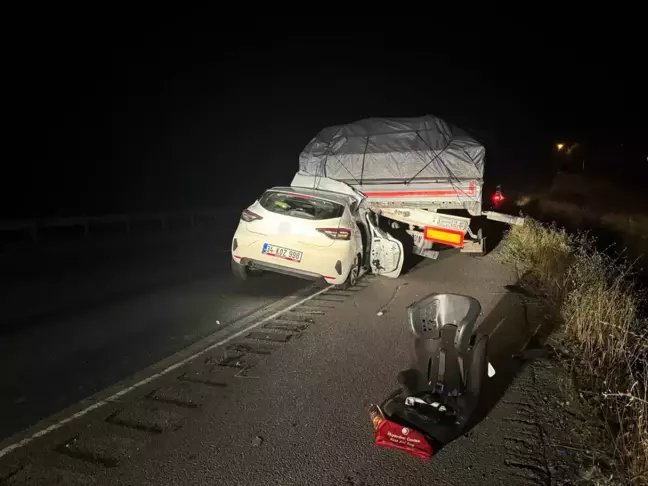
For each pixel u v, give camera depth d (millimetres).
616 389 4770
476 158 11703
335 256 8602
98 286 9727
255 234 8930
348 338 6559
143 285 9797
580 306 6684
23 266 11984
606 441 4152
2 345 6422
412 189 11953
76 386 5285
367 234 9984
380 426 3971
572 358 5902
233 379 5293
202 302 8492
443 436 4012
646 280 11656
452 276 10438
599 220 24016
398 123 12484
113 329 7098
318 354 5980
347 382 5207
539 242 11945
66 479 3619
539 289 9289
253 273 10203
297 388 5066
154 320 7516
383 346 6262
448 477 3676
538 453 4004
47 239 15875
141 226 20922
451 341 4473
